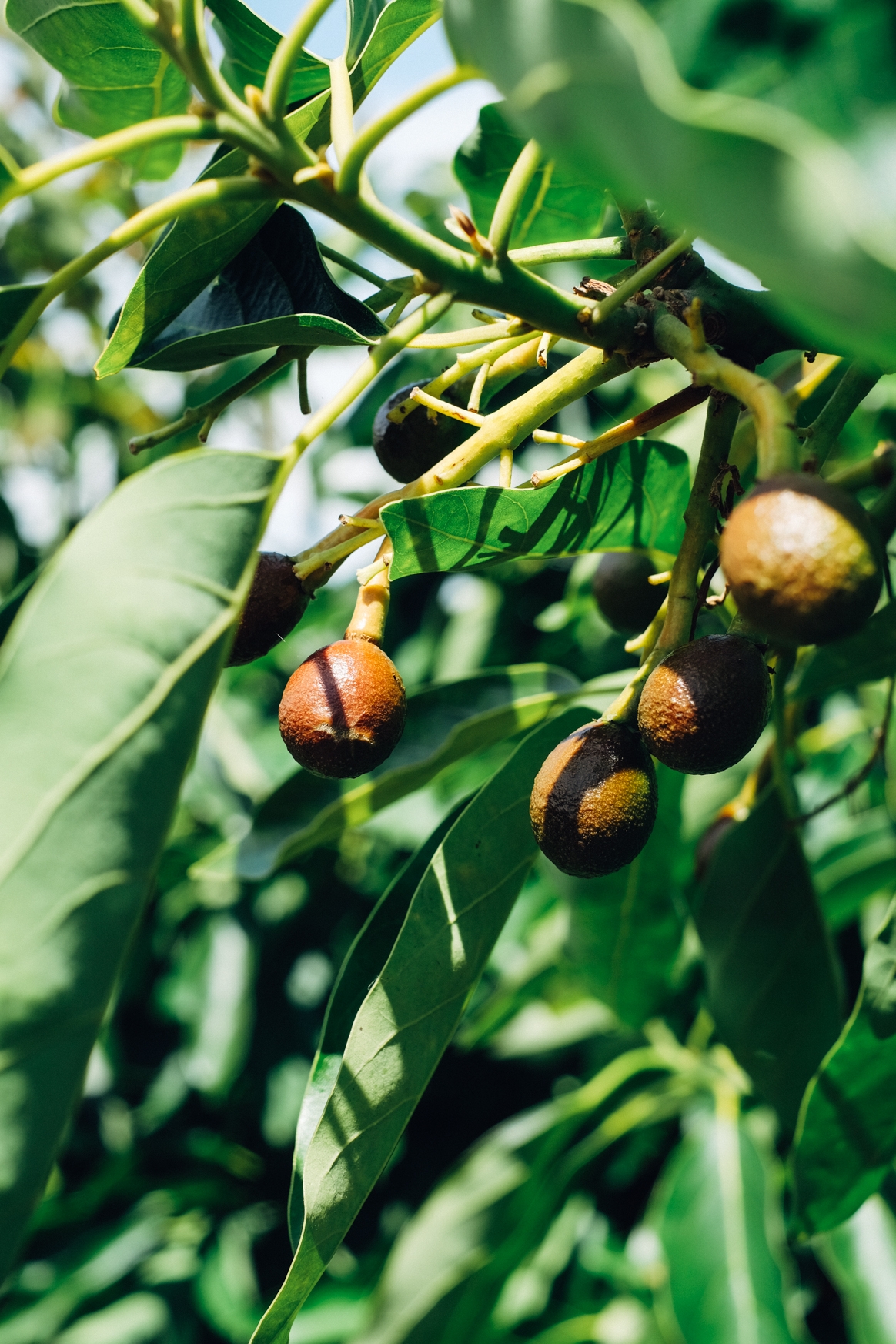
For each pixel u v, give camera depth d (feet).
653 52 0.93
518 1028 3.27
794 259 0.95
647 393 2.76
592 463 1.48
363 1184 1.41
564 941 2.09
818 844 2.46
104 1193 3.43
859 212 0.91
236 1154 3.56
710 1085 2.35
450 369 1.40
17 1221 1.05
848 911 2.18
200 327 1.49
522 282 1.23
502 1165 2.52
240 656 1.38
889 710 1.63
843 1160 1.57
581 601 2.23
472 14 1.02
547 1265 2.88
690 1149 2.15
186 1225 3.42
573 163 1.02
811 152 0.91
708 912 1.69
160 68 1.60
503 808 1.53
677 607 1.28
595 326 1.25
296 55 1.13
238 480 1.17
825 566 1.09
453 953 1.46
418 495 1.37
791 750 1.69
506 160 1.79
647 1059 2.50
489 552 1.47
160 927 3.49
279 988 3.35
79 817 1.08
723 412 1.28
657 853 1.96
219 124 1.15
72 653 1.10
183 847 3.17
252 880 1.80
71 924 1.07
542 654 2.85
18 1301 3.30
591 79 0.96
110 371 1.49
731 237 0.96
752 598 1.10
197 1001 3.26
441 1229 2.48
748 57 1.00
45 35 1.57
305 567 1.36
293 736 1.35
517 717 1.79
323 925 3.41
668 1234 2.06
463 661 3.04
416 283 1.36
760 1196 2.05
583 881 2.00
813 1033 1.64
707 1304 1.98
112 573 1.12
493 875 1.51
